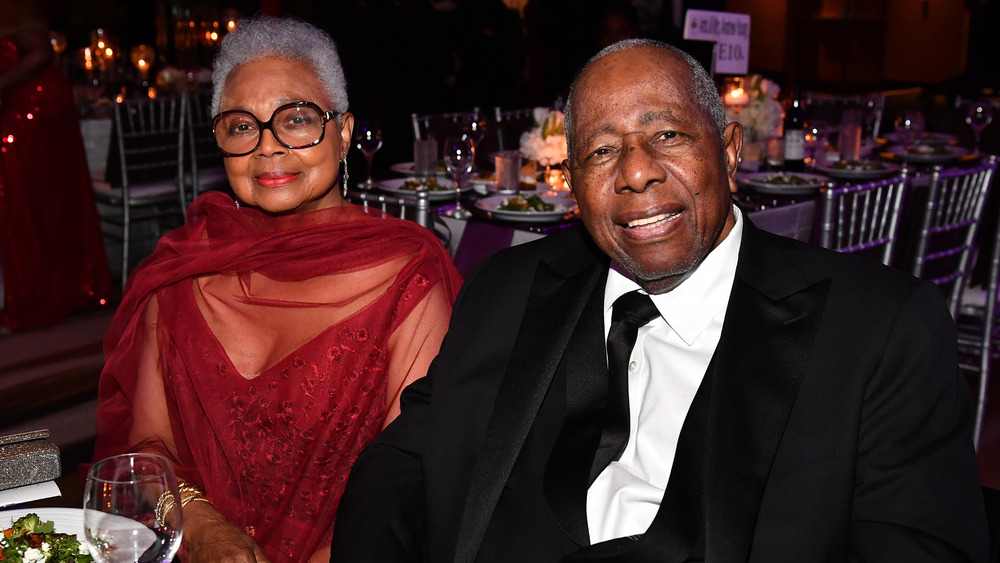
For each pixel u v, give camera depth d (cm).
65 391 365
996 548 117
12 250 432
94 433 323
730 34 391
